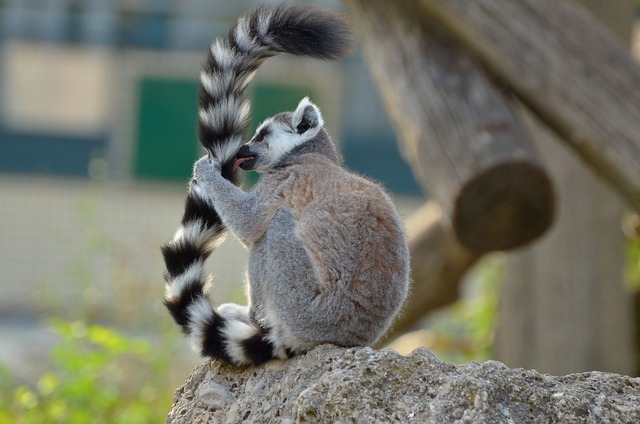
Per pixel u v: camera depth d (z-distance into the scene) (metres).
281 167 8.78
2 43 32.62
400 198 32.78
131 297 19.56
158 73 32.66
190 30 32.38
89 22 32.50
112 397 14.92
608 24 16.94
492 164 11.95
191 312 8.17
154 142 32.56
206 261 8.50
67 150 32.66
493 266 20.23
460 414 6.80
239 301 18.84
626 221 18.89
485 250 12.98
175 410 7.98
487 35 12.98
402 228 8.23
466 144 12.34
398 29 14.20
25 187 31.91
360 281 7.86
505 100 13.16
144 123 32.72
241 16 8.88
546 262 16.89
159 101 32.66
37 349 20.42
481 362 7.13
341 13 8.90
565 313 16.81
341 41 8.80
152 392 15.84
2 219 31.27
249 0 32.09
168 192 32.09
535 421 6.84
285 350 7.96
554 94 12.67
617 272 17.03
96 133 32.97
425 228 17.47
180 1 32.31
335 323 7.89
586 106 12.52
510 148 12.13
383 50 14.41
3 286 30.55
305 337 7.93
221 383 7.98
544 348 16.95
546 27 12.91
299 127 9.09
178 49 32.53
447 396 6.89
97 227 31.06
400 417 6.91
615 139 12.34
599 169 12.84
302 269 7.97
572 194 16.72
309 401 6.98
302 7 8.81
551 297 16.89
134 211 31.59
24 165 32.47
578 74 12.65
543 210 12.41
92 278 22.42
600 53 12.76
